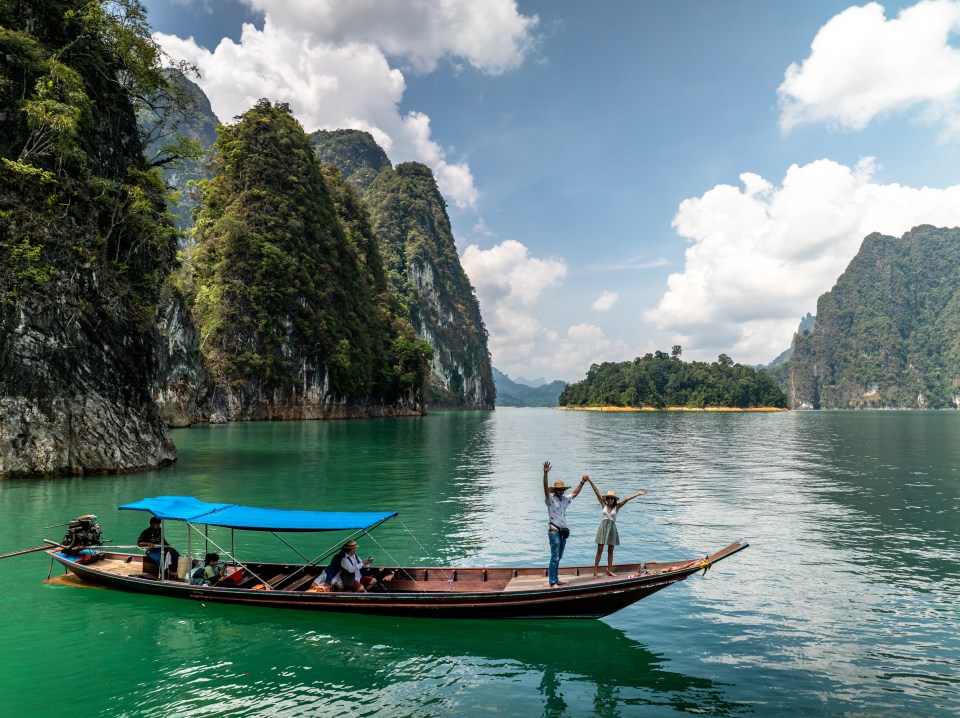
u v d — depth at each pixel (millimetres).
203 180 96000
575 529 17359
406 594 10312
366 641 9562
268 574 12188
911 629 10023
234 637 9695
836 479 29047
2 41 26656
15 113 27156
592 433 74375
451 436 61156
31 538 15469
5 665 8656
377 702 7645
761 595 11734
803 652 9133
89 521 13273
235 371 80875
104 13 31812
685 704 7613
